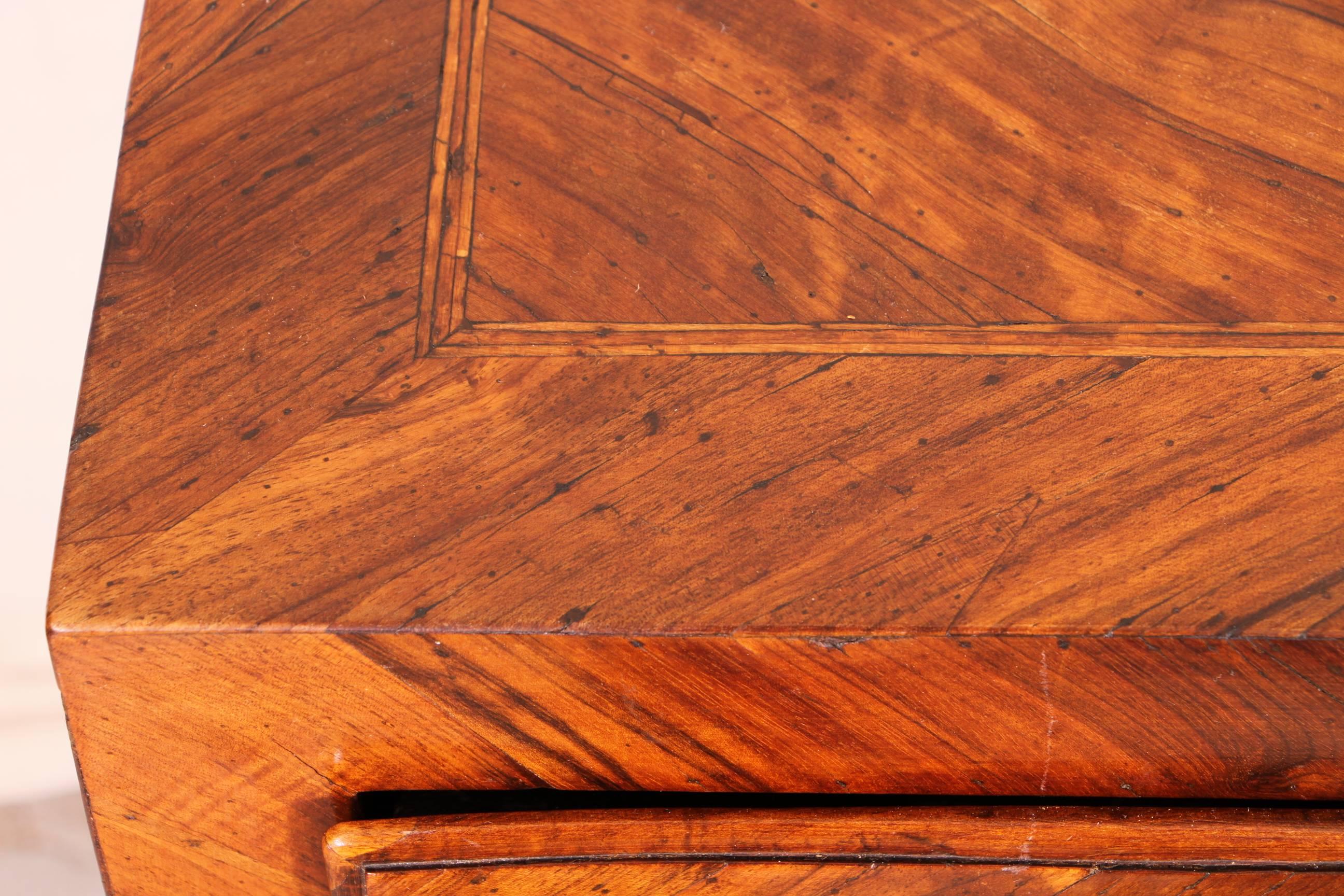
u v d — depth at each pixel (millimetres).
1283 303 661
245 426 636
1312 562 614
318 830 660
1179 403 641
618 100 698
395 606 609
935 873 646
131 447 633
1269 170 688
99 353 648
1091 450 633
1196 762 637
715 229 673
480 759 643
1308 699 618
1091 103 701
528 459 632
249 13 714
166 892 680
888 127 694
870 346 652
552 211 676
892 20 717
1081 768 641
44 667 878
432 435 635
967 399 642
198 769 641
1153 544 618
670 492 626
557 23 713
